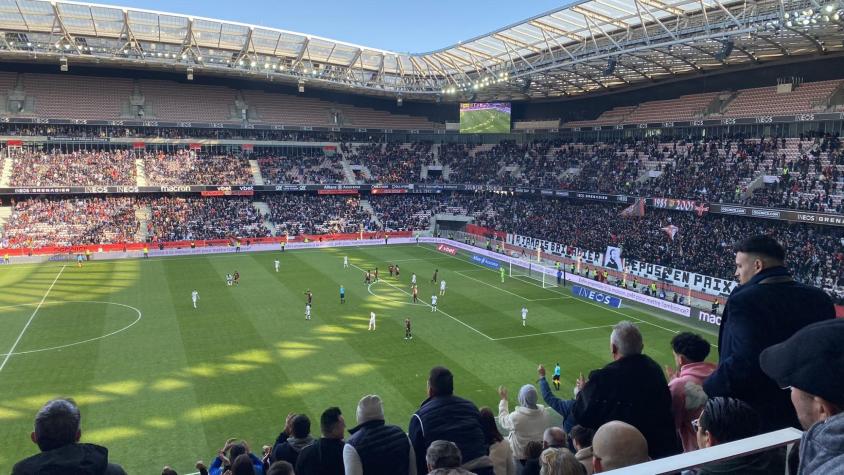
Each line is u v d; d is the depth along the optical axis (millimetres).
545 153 91938
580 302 51844
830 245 50375
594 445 4918
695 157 69062
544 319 46031
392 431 7277
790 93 63844
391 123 103500
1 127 79688
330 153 98562
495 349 38562
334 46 78812
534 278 62344
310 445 8312
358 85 86125
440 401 7680
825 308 5086
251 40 76688
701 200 60500
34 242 70125
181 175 83938
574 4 52875
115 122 82062
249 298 51469
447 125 103125
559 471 4652
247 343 39062
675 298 48906
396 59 84062
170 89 91625
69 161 80500
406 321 40531
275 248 80062
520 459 9875
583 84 81688
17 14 66812
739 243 5613
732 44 52156
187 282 57781
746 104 67312
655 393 6133
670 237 56406
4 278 58625
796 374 2910
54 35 72250
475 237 85500
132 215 79000
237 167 88938
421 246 84250
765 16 43719
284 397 30422
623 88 82875
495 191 88875
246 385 31922
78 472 4684
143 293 52844
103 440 25656
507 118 90500
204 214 82750
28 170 77000
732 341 5148
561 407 9578
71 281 57594
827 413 2898
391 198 96812
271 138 94688
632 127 78938
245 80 94125
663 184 67625
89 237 73062
